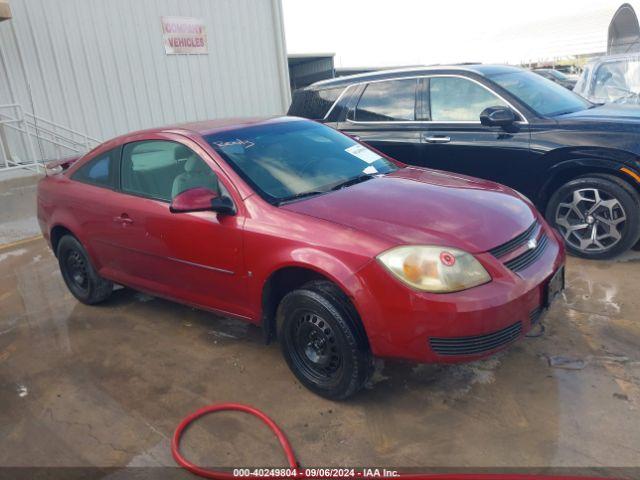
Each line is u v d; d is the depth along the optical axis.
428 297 2.63
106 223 4.13
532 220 3.25
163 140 3.84
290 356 3.21
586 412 2.82
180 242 3.59
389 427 2.85
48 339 4.17
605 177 4.46
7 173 8.14
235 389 3.30
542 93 5.25
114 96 10.23
